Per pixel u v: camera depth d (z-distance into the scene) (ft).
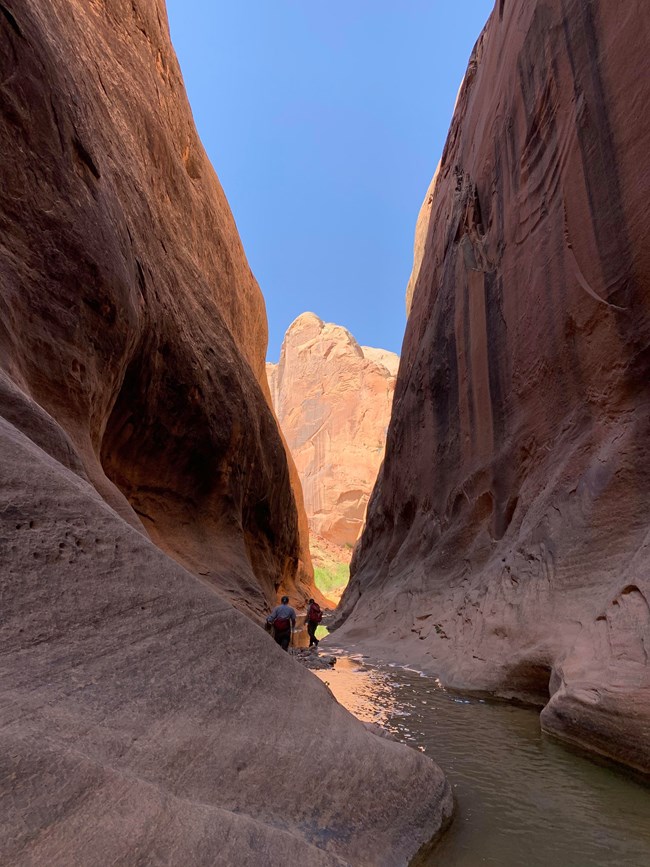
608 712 14.44
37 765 5.75
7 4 22.48
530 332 32.07
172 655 8.91
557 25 31.22
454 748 15.99
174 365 41.60
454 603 34.32
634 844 9.94
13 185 22.21
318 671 30.12
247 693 9.66
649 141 22.06
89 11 46.16
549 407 29.63
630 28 23.82
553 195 30.45
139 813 6.07
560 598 22.07
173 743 7.69
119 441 38.27
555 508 25.23
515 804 11.77
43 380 22.16
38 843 5.16
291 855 7.06
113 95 42.93
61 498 9.05
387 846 9.00
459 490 40.70
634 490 20.85
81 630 7.93
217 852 6.30
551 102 31.76
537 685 21.21
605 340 24.36
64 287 24.11
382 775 10.36
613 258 24.22
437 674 28.40
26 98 23.15
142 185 41.98
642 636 15.19
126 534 9.76
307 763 9.30
